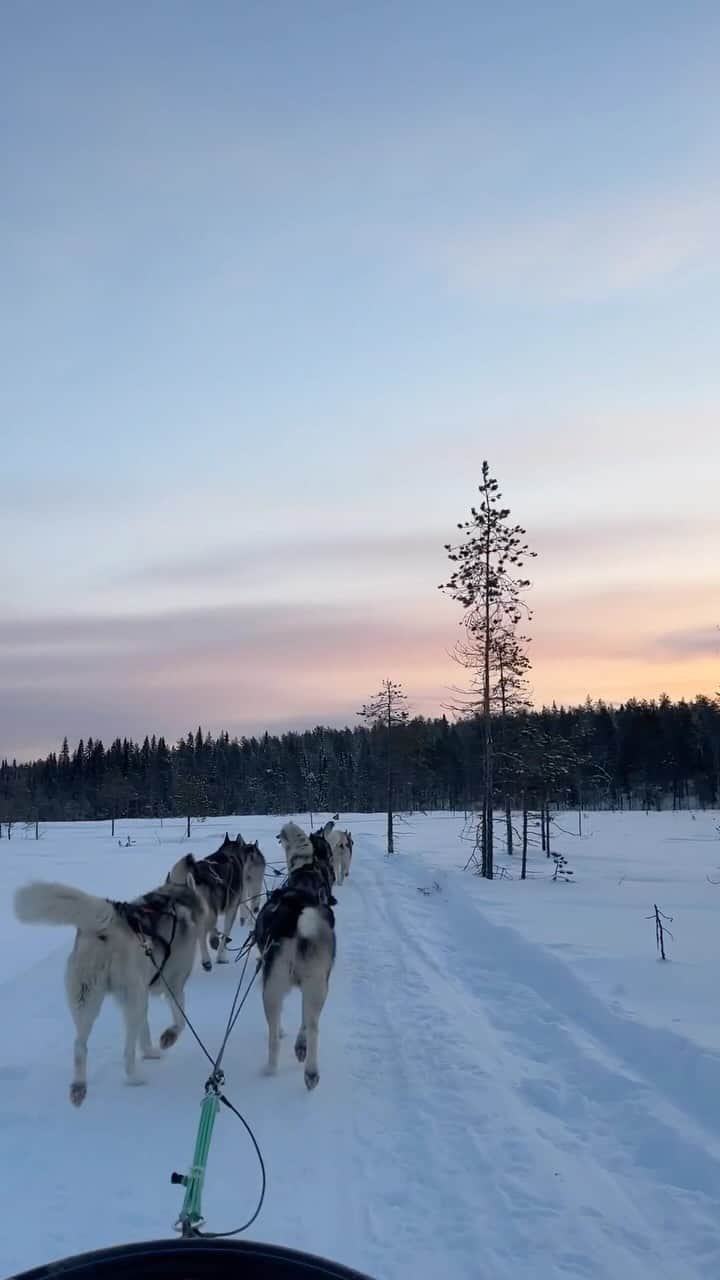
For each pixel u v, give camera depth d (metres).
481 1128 6.14
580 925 14.06
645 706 93.12
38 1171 5.50
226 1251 2.65
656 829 48.12
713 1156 5.29
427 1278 4.31
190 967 8.11
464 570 27.61
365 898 19.56
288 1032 8.67
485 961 12.30
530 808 34.25
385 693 37.84
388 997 10.07
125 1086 7.07
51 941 13.77
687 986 9.41
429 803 88.06
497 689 27.58
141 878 22.67
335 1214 4.96
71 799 115.19
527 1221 4.84
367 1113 6.51
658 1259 4.48
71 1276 2.53
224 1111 6.54
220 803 94.69
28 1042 8.21
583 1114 6.41
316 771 108.00
